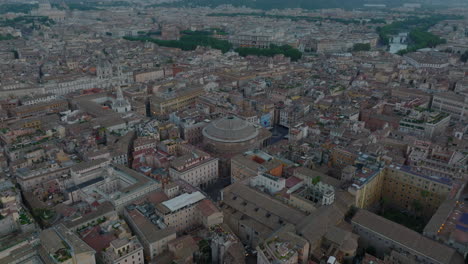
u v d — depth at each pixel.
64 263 190.12
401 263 199.25
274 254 192.50
